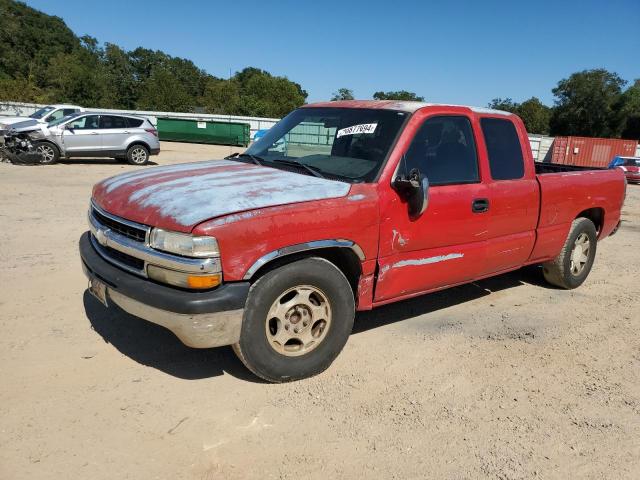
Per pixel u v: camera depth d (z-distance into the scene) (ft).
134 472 8.69
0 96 151.23
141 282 10.44
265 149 15.01
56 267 18.57
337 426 10.31
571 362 13.76
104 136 55.42
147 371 11.86
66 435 9.48
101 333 13.55
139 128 57.72
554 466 9.57
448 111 14.14
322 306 11.79
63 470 8.61
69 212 28.66
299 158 13.99
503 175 15.38
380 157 12.71
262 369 11.13
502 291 19.35
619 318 17.16
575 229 18.57
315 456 9.40
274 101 280.51
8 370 11.48
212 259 9.87
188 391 11.16
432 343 14.37
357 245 11.88
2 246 20.95
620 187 20.35
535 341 14.94
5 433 9.41
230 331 10.30
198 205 10.37
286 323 11.29
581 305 18.25
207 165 14.10
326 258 12.28
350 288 12.07
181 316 9.93
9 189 35.55
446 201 13.47
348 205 11.59
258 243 10.30
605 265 24.22
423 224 13.05
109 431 9.67
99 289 11.41
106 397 10.75
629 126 224.74
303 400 11.11
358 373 12.43
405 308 17.01
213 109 237.25
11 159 52.37
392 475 9.07
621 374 13.28
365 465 9.27
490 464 9.50
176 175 12.59
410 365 13.01
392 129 13.16
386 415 10.80
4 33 275.18
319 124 14.65
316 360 11.85
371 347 13.87
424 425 10.55
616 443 10.37
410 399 11.47
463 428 10.54
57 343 12.86
